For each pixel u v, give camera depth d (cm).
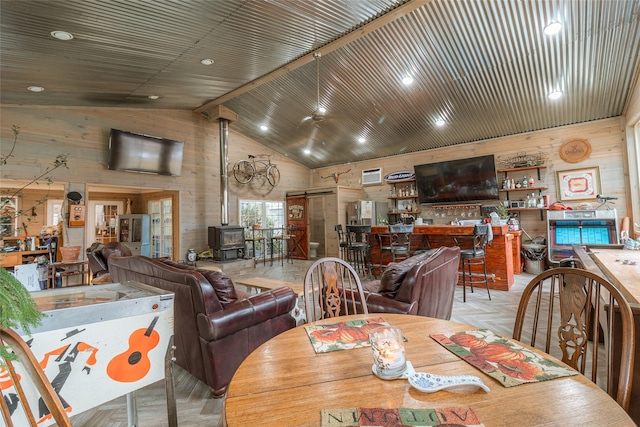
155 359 147
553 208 559
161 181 622
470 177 668
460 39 398
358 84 523
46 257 495
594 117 543
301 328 141
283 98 603
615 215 492
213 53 383
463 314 360
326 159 907
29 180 459
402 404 82
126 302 139
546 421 74
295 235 891
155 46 341
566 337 121
